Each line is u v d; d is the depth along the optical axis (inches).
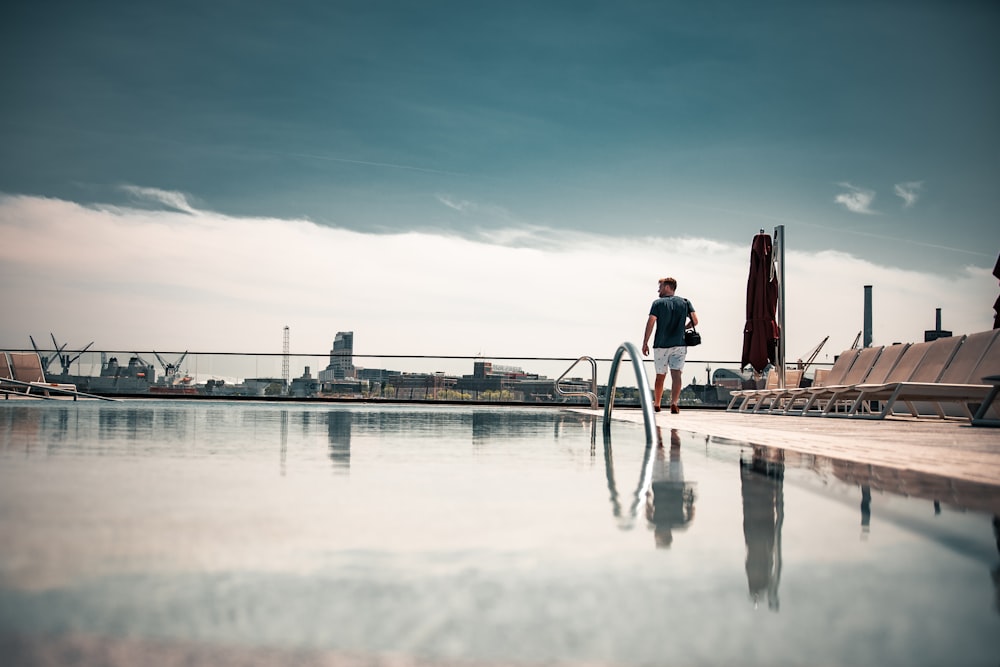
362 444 158.9
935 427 281.0
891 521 69.6
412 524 66.3
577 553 55.2
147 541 57.8
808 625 39.2
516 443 169.3
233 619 39.0
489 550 56.0
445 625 38.7
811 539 60.9
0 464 112.0
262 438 172.2
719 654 35.2
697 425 282.7
